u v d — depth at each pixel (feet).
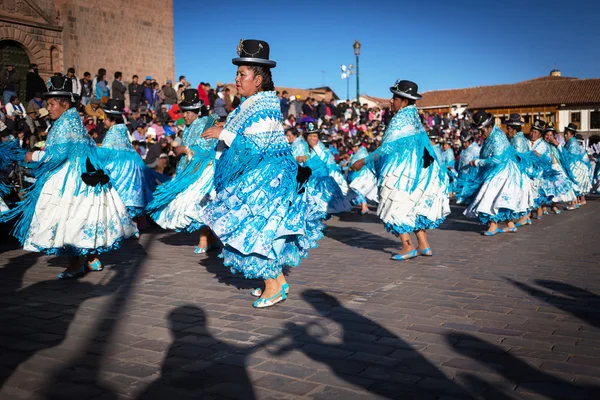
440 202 23.77
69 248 19.90
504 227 33.73
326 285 19.17
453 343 13.28
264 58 16.12
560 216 41.27
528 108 183.32
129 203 29.55
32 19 80.48
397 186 23.09
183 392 10.70
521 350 12.76
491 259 23.71
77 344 13.43
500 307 16.33
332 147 52.65
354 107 97.76
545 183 40.06
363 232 32.89
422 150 23.32
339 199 34.60
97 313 16.07
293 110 78.48
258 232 15.70
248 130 15.87
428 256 24.56
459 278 20.11
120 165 29.55
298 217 16.20
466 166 45.03
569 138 51.13
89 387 10.97
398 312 15.89
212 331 14.35
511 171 30.48
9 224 28.86
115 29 93.35
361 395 10.52
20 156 24.94
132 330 14.48
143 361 12.31
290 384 11.03
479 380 11.14
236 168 15.88
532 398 10.32
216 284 19.56
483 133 31.19
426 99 204.74
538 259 23.59
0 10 76.48
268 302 16.56
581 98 175.94
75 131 20.15
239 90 16.28
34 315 15.90
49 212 19.79
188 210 25.20
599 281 19.38
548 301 16.94
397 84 23.49
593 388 10.70
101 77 61.05
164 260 24.14
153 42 101.09
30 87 56.59
